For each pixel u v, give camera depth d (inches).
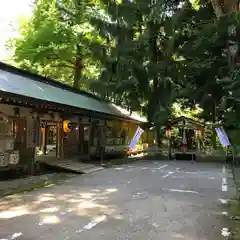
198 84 298.4
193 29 329.4
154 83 346.3
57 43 726.5
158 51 361.1
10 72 507.2
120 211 282.2
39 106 473.1
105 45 497.0
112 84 490.6
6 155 438.6
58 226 233.5
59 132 654.5
